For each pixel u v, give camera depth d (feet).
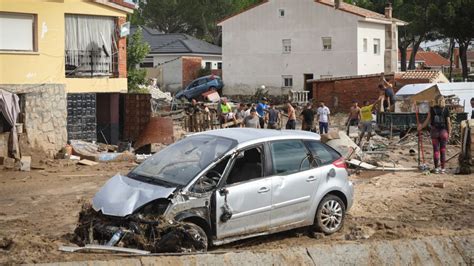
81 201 46.62
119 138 84.74
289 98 157.07
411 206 43.75
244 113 89.66
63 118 73.46
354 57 161.79
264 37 173.58
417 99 83.30
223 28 178.50
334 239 34.47
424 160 65.82
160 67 196.34
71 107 77.66
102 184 54.54
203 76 189.06
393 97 96.07
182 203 29.81
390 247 28.99
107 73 81.92
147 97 83.10
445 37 215.92
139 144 79.51
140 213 29.43
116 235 29.01
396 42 175.22
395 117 87.76
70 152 70.90
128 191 30.50
